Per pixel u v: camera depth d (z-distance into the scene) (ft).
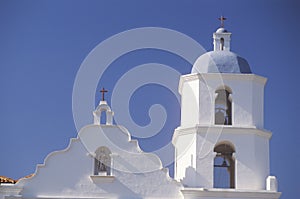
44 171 125.59
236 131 130.31
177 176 132.05
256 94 133.39
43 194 124.67
